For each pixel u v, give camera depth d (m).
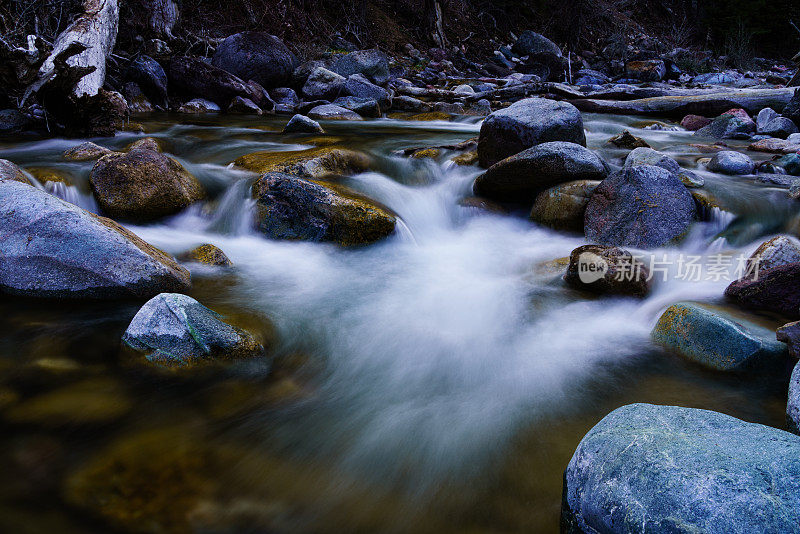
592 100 13.00
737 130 9.18
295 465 2.22
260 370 2.81
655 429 1.82
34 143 6.59
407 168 6.25
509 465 2.25
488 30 21.11
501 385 2.82
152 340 2.75
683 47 24.20
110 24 9.80
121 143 6.91
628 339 3.24
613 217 4.57
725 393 2.68
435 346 3.20
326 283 3.99
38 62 6.89
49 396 2.49
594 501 1.70
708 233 4.63
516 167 5.22
